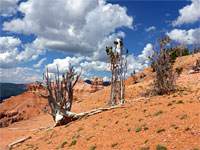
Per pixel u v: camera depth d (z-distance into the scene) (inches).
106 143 463.8
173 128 406.0
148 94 1069.1
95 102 1811.0
